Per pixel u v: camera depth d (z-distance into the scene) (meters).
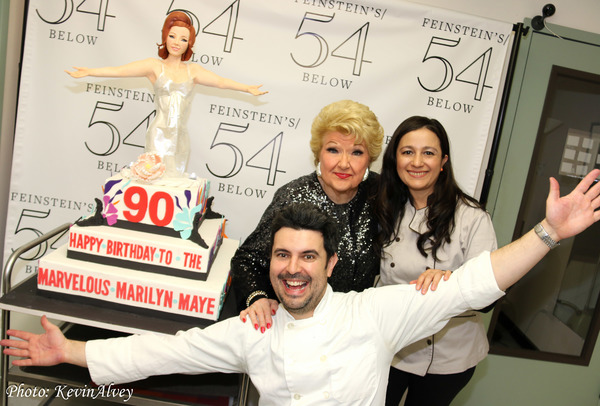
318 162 1.58
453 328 1.58
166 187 1.50
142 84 2.01
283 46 1.98
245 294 1.45
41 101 2.00
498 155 2.15
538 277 2.38
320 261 1.17
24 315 2.24
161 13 1.93
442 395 1.66
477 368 2.39
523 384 2.42
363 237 1.56
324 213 1.22
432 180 1.47
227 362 1.27
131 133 2.05
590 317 2.38
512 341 2.41
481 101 2.03
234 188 2.12
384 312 1.20
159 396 1.53
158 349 1.24
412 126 1.46
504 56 1.99
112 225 1.53
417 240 1.53
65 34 1.94
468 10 2.06
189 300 1.45
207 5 1.94
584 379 2.43
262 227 1.52
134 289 1.46
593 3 2.06
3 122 2.03
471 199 1.54
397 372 1.71
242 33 1.97
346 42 1.98
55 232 1.74
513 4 2.05
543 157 2.21
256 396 2.24
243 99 2.03
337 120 1.39
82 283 1.47
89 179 2.08
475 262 1.16
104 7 1.92
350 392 1.17
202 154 2.08
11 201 2.07
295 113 2.04
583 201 1.04
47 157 2.04
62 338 1.26
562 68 2.09
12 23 1.98
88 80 2.00
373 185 1.63
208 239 1.55
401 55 1.99
